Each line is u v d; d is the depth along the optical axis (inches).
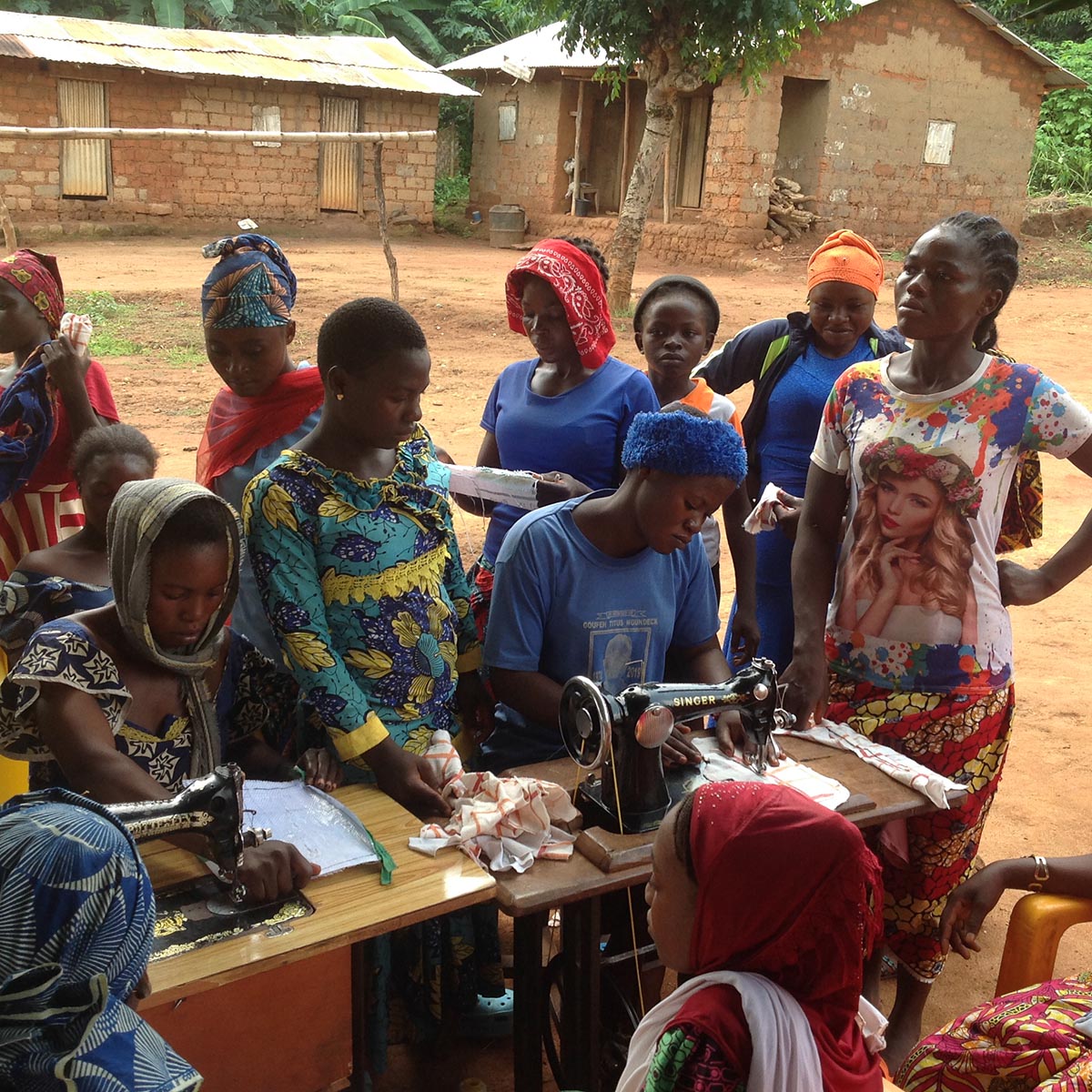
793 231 810.2
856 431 120.1
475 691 122.9
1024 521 122.0
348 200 952.3
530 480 131.7
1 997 57.7
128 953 61.6
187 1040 83.1
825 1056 69.4
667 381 157.6
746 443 161.9
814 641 123.2
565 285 134.9
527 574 111.0
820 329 155.0
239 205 906.7
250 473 134.0
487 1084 122.0
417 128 960.9
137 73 844.6
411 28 1257.4
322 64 920.9
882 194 828.6
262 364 130.4
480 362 503.5
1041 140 1015.6
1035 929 111.7
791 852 67.9
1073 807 189.0
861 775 112.1
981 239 110.0
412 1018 122.6
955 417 114.5
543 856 95.8
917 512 117.1
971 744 121.4
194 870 88.5
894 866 126.2
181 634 87.5
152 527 83.1
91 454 111.5
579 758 99.1
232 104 884.6
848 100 794.8
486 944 125.0
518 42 1005.2
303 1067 89.0
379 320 100.2
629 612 113.7
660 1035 71.1
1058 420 112.3
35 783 96.0
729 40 527.5
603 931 122.3
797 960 69.6
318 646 102.7
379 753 103.1
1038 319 629.6
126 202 863.7
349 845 92.4
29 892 58.1
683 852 71.2
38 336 148.4
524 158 979.9
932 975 127.4
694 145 858.1
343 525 105.2
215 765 94.8
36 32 826.8
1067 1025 94.0
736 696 102.1
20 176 818.2
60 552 113.0
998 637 120.4
